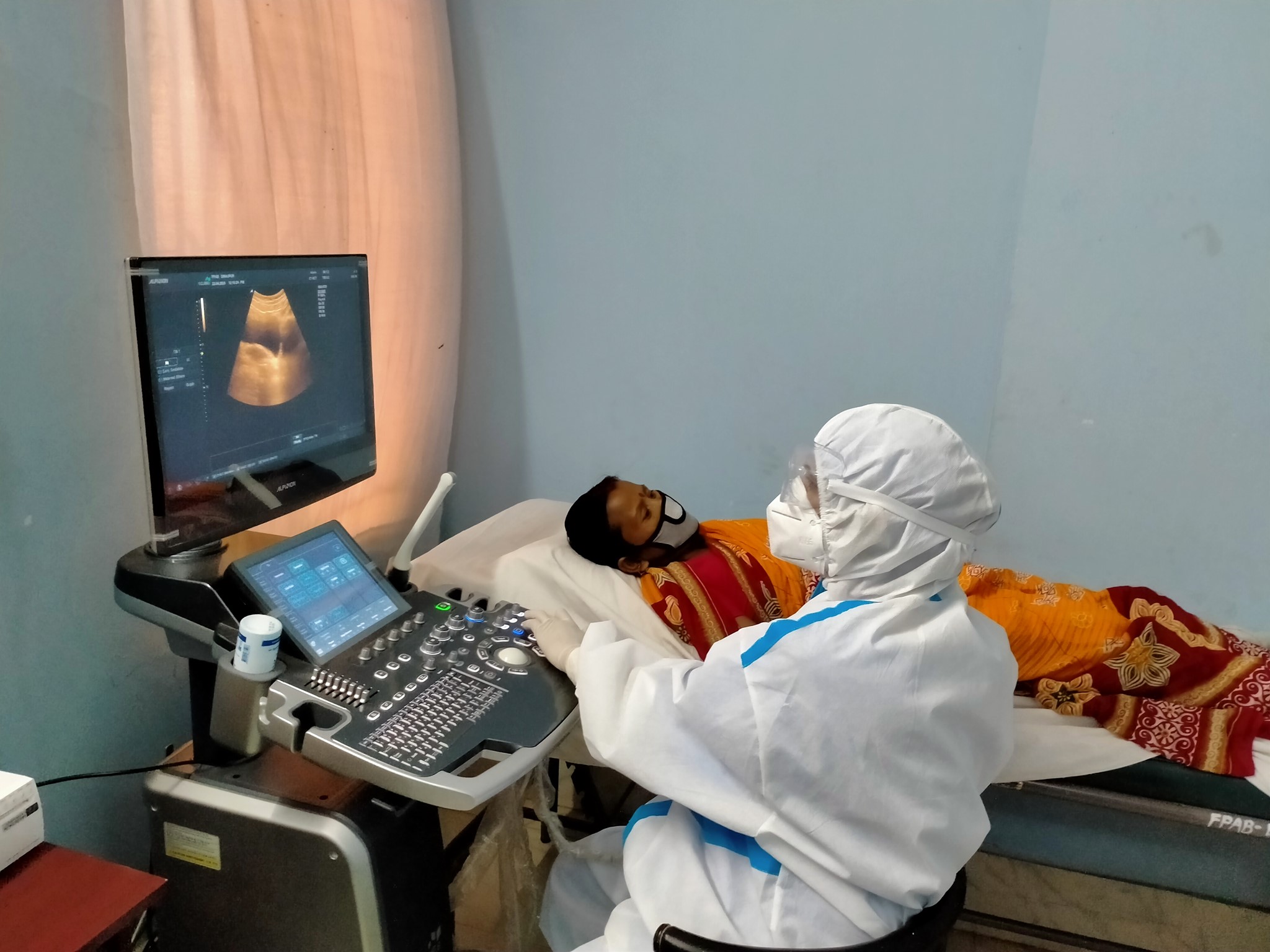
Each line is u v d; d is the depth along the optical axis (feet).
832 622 3.39
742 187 6.70
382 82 5.94
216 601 3.43
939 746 3.36
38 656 3.92
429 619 4.06
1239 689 4.79
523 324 7.35
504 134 7.00
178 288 3.27
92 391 4.13
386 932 3.41
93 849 4.29
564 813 6.09
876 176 6.48
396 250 6.25
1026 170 6.26
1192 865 4.48
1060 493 6.75
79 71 3.92
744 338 6.97
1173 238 6.13
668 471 7.38
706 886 3.42
